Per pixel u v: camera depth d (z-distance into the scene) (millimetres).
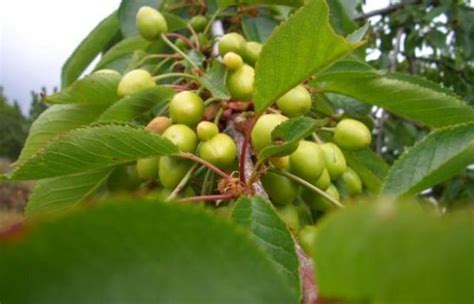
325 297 65
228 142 202
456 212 54
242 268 68
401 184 163
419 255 55
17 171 183
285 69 171
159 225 63
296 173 207
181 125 211
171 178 207
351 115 273
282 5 304
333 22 319
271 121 196
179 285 64
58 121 263
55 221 57
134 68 288
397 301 58
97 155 185
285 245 153
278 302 68
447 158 162
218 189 193
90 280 59
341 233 58
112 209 60
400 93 238
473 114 238
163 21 283
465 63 771
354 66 232
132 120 244
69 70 359
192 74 259
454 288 55
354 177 242
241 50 252
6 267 56
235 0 301
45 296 58
